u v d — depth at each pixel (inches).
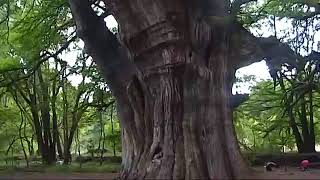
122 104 705.6
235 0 751.1
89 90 1443.2
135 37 645.9
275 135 1724.9
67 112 1761.8
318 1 923.4
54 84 1647.4
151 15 628.1
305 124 1626.5
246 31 711.7
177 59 621.0
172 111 621.0
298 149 1625.2
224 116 610.2
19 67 1177.4
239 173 582.6
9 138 1836.9
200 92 610.9
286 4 1031.6
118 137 1761.8
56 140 1861.5
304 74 1131.9
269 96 1592.0
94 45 711.1
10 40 1187.9
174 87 623.8
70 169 1203.2
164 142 615.2
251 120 1930.4
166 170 596.4
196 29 628.7
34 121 1713.8
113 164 1551.4
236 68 687.7
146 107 663.1
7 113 1738.4
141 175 627.2
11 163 1688.0
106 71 711.7
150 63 642.2
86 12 705.0
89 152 2025.1
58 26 1175.0
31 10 1101.1
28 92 1637.6
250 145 2037.4
